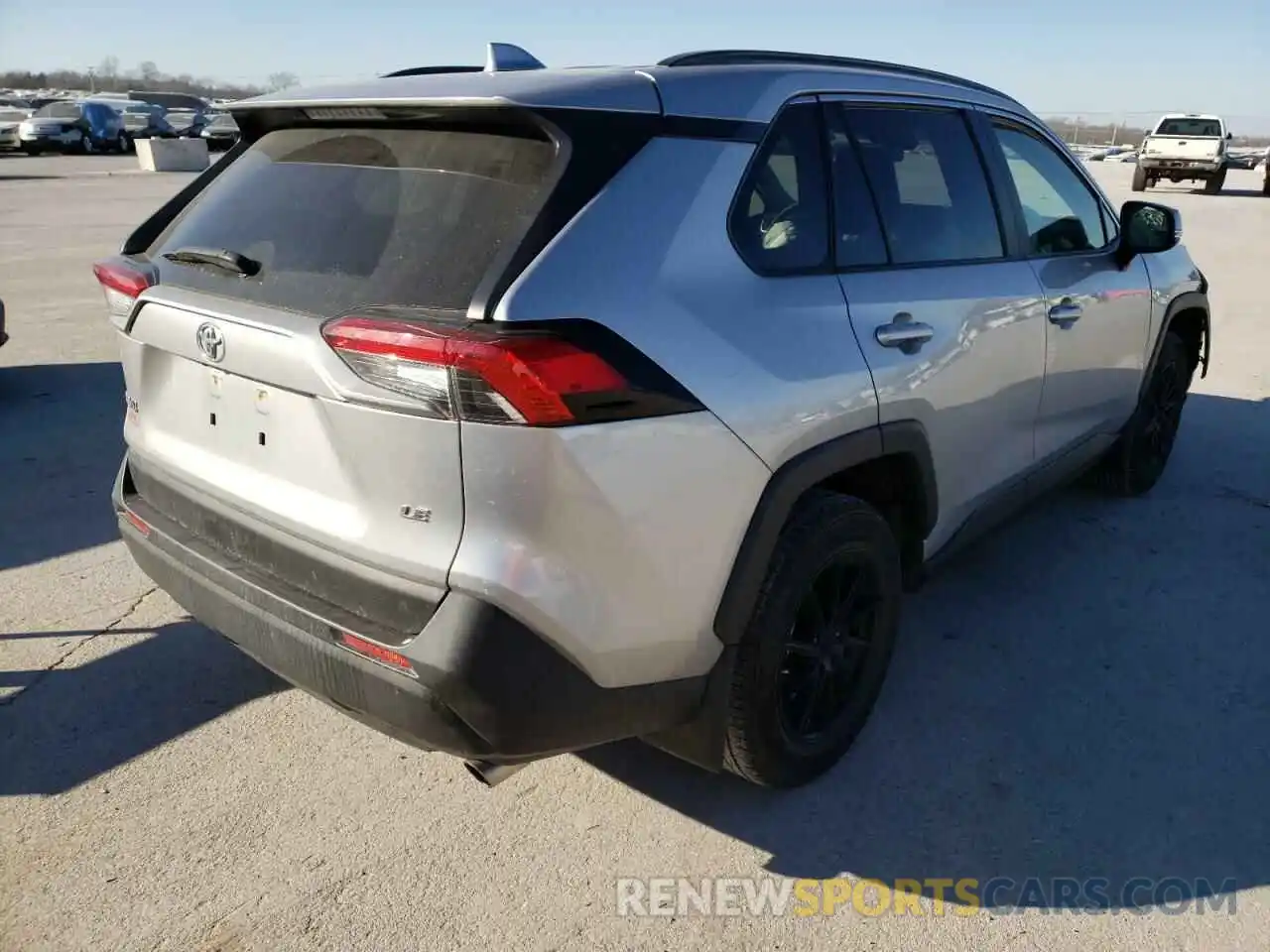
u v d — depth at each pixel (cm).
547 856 257
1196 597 394
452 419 194
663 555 217
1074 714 317
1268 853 259
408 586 205
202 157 2920
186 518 260
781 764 267
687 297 222
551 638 203
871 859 257
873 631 290
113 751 296
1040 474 375
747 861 256
